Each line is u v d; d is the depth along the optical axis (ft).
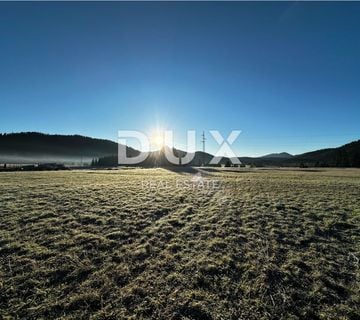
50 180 89.15
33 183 77.25
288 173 156.97
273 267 24.56
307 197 58.03
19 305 18.99
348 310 18.76
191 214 42.86
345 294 20.75
